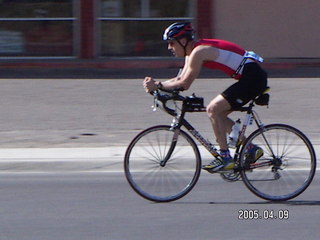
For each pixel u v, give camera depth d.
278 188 16.53
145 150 16.53
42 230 14.36
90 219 15.17
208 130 24.69
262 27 43.22
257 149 16.22
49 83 36.34
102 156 21.03
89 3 43.00
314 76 38.62
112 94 32.94
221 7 43.06
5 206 16.31
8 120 27.06
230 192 17.64
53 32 43.34
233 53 15.90
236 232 14.16
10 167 20.36
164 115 27.94
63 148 22.27
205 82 36.12
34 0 43.12
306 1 42.97
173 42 16.14
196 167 16.50
